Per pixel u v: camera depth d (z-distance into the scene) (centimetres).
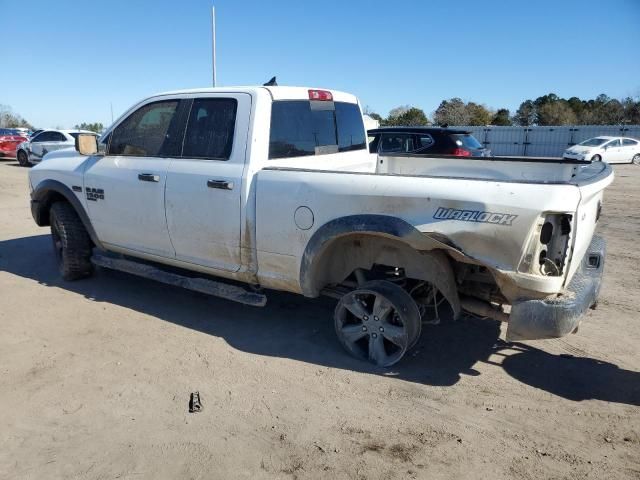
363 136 564
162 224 478
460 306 380
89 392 362
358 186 371
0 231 874
